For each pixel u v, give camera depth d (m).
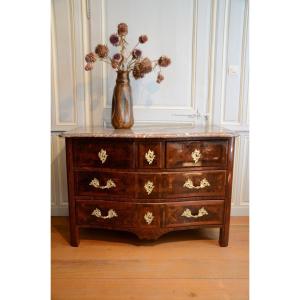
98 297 1.23
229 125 2.02
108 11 1.84
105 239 1.77
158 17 1.86
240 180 2.08
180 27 1.87
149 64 1.63
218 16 1.86
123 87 1.68
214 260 1.53
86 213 1.60
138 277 1.38
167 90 1.95
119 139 1.48
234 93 1.97
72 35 1.87
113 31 1.86
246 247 1.67
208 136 1.50
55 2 1.82
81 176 1.55
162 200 1.55
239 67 1.94
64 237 1.78
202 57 1.91
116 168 1.52
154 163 1.50
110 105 1.96
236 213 2.12
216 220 1.62
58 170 2.05
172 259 1.54
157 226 1.57
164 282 1.34
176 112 1.97
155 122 1.98
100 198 1.57
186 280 1.36
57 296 1.23
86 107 1.96
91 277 1.37
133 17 1.85
